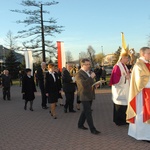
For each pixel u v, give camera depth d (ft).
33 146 20.70
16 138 23.22
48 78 30.81
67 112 35.12
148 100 20.29
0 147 20.77
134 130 21.36
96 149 19.30
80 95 23.15
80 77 22.80
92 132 23.29
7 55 153.07
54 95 30.96
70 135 23.36
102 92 60.85
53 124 28.14
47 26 114.52
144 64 20.75
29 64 57.31
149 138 20.45
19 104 45.93
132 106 21.08
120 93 25.17
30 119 31.53
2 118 32.91
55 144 20.93
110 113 33.42
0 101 51.37
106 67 135.95
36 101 48.91
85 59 23.20
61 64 50.67
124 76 24.88
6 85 52.95
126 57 25.18
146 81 20.42
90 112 23.26
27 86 38.37
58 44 50.75
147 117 20.31
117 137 22.16
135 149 18.95
